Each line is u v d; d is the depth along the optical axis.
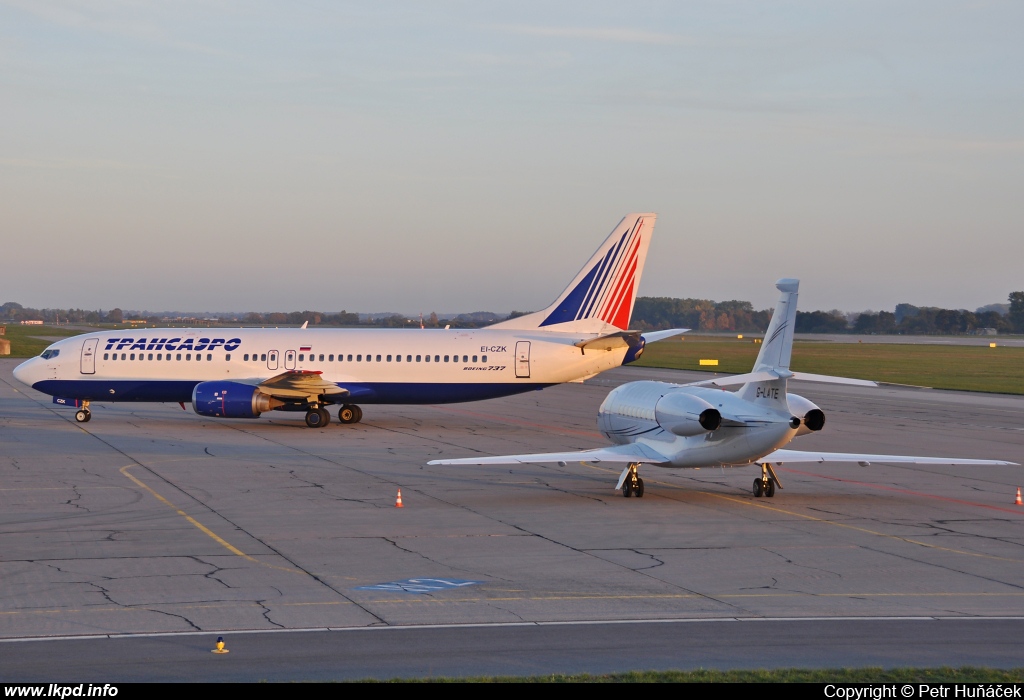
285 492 37.28
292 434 57.09
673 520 32.69
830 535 30.48
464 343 60.69
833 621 21.09
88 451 48.59
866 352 185.62
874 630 20.45
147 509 33.47
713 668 17.75
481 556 27.14
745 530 31.16
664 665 17.92
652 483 40.59
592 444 53.38
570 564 26.28
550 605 22.16
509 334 60.78
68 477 40.28
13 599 22.11
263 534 29.70
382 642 19.20
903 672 17.44
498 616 21.20
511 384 60.31
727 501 36.56
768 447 33.97
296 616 20.97
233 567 25.50
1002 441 56.31
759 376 33.03
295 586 23.61
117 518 31.89
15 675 17.03
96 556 26.56
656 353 177.75
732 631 20.25
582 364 60.12
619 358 60.34
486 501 36.06
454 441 54.34
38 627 19.97
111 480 39.59
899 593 23.59
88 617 20.70
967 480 42.59
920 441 56.19
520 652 18.66
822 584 24.39
